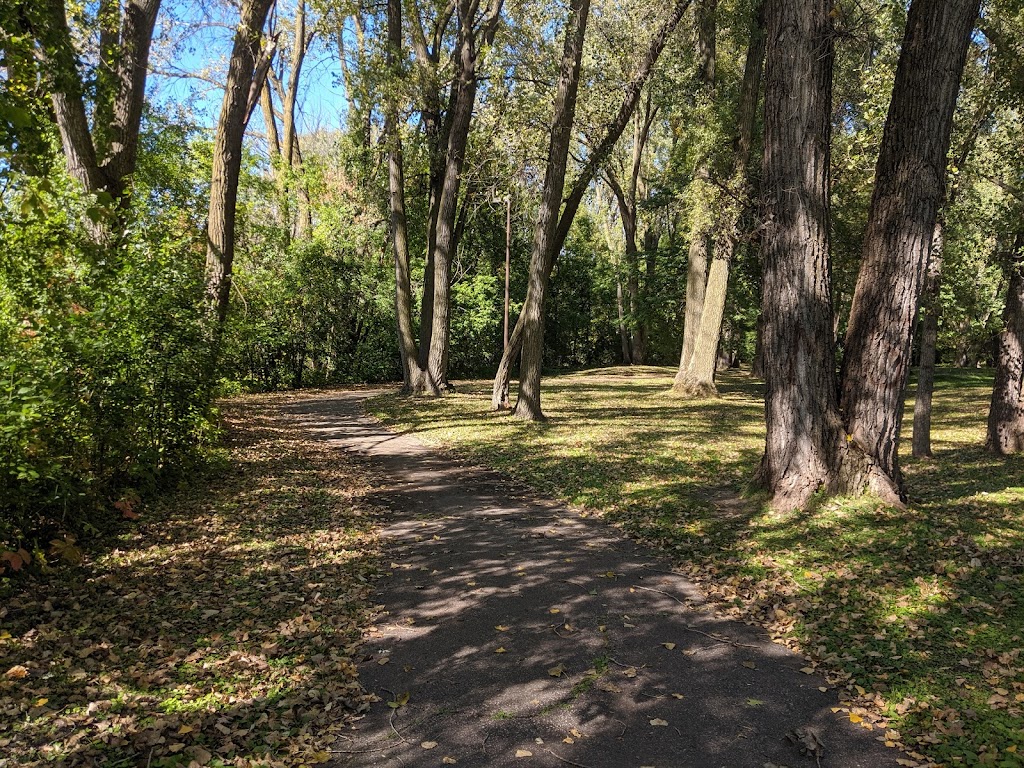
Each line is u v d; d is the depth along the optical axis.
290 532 7.71
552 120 17.48
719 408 21.09
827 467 8.07
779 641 5.04
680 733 3.82
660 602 5.82
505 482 10.95
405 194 30.97
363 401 22.84
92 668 4.32
